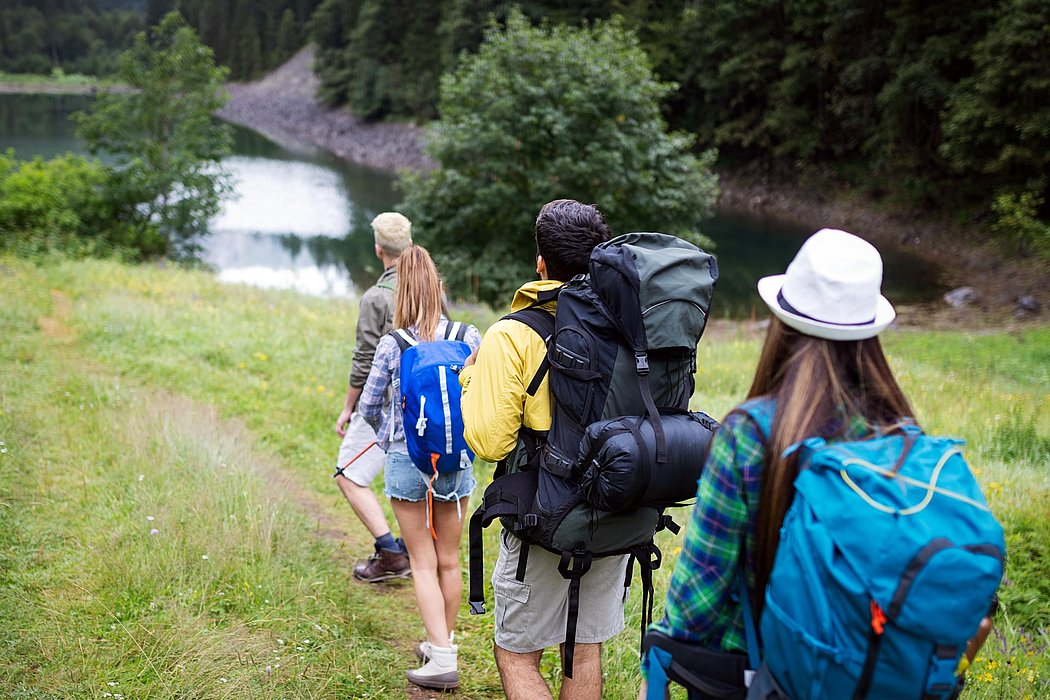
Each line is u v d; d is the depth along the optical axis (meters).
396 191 45.28
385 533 4.34
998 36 28.58
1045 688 3.30
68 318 10.34
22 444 5.43
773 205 42.81
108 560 3.86
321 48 93.81
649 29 52.53
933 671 1.35
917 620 1.31
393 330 3.46
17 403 6.36
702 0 48.34
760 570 1.60
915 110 35.00
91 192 25.48
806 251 1.65
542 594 2.63
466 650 3.81
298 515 4.92
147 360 8.57
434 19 71.62
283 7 130.25
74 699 2.90
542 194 20.39
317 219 37.25
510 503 2.44
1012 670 3.36
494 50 21.23
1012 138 29.75
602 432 2.20
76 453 5.38
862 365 1.61
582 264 2.60
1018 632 3.90
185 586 3.78
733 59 45.28
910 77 33.69
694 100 51.44
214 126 27.52
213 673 3.11
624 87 20.72
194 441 5.61
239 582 3.86
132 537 4.18
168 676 3.08
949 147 30.94
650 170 21.09
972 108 29.77
